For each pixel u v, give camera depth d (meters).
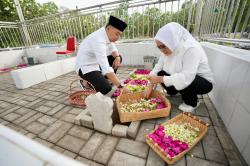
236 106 1.33
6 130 0.39
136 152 1.32
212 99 2.06
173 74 1.68
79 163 0.28
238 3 1.87
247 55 1.47
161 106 1.83
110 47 2.74
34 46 5.92
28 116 2.04
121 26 1.93
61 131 1.67
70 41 4.56
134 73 3.47
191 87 1.73
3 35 5.49
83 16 4.63
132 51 4.18
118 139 1.48
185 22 3.71
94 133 1.59
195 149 1.31
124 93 1.99
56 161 0.28
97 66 2.27
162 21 3.88
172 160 1.13
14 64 5.65
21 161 0.32
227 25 2.15
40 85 3.32
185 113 1.65
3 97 2.79
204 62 1.73
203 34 3.32
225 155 1.25
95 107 1.48
